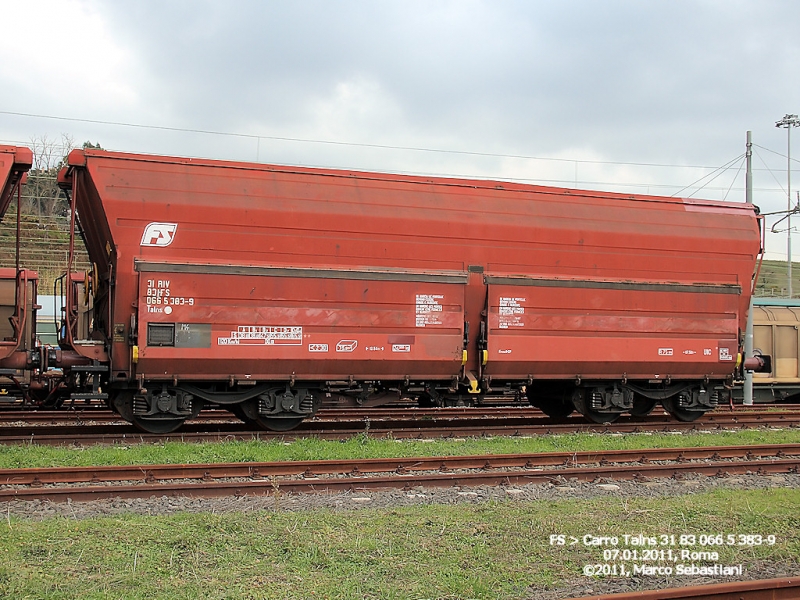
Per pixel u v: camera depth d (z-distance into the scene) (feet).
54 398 47.96
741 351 54.54
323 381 45.57
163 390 42.86
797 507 29.01
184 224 42.09
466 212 47.52
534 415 62.59
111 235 41.01
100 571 20.38
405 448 40.57
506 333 47.67
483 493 30.76
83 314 66.44
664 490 32.35
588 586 20.61
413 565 21.36
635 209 52.49
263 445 39.52
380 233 45.44
